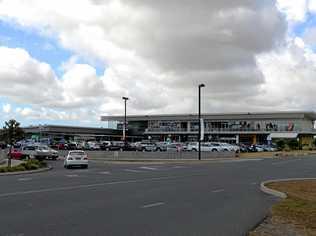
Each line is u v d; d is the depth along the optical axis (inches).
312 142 3969.0
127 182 836.0
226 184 807.1
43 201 540.4
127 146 2854.3
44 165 1400.1
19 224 385.4
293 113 4210.1
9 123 1296.8
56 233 349.1
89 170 1250.6
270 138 4060.0
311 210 457.1
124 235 345.1
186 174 1074.7
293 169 1269.7
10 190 665.6
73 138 4869.6
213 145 2684.5
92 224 389.1
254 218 427.2
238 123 4461.1
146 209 484.4
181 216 438.3
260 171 1185.4
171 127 4776.1
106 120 5142.7
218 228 376.5
